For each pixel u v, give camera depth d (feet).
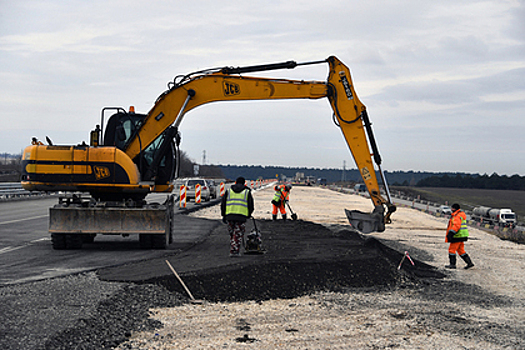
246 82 46.44
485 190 477.77
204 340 20.81
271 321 24.12
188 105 46.52
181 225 65.16
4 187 114.62
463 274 41.37
